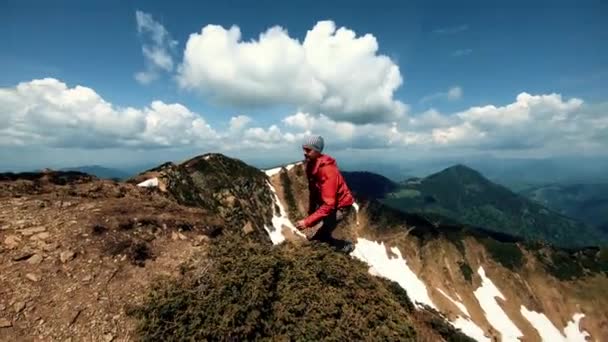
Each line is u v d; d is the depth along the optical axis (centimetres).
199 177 11200
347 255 1020
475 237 14500
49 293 827
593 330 11606
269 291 832
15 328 740
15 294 808
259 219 11462
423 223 14988
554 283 12925
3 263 892
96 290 852
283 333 769
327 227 841
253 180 13400
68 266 907
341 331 761
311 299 823
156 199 1546
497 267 13412
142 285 881
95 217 1120
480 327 11075
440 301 11794
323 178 787
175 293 829
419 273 12950
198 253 1008
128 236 1043
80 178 2459
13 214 1112
